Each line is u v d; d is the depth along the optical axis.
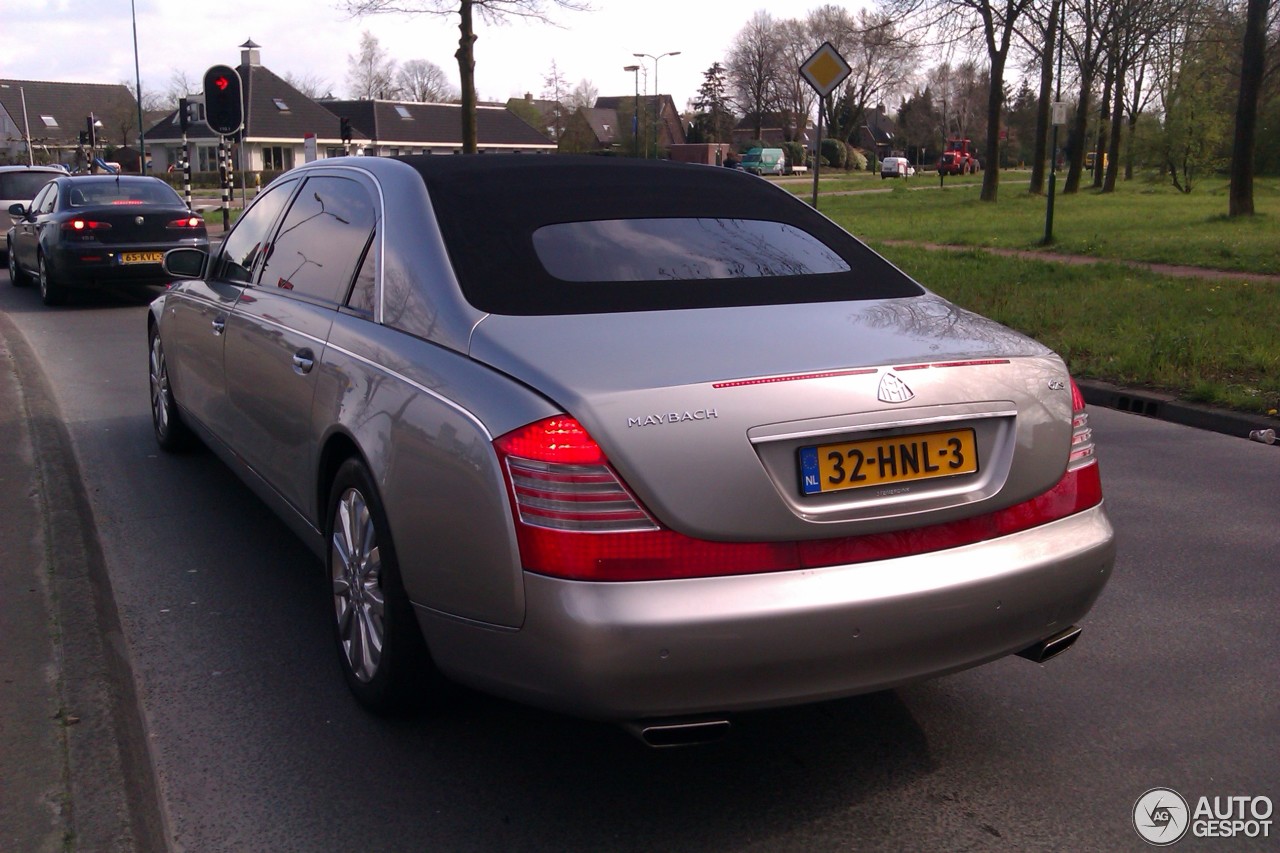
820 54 14.38
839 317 3.15
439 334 3.08
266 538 5.01
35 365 8.81
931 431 2.82
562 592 2.54
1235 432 7.64
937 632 2.75
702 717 2.66
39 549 4.34
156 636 3.97
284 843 2.76
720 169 4.20
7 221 19.38
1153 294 12.91
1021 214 30.45
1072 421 3.09
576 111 83.00
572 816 2.91
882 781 3.11
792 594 2.60
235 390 4.60
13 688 3.21
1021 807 2.99
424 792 3.00
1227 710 3.54
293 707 3.46
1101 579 3.07
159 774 3.07
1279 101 46.12
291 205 4.60
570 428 2.57
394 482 2.98
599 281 3.22
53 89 89.88
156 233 13.68
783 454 2.65
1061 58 40.66
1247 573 4.78
